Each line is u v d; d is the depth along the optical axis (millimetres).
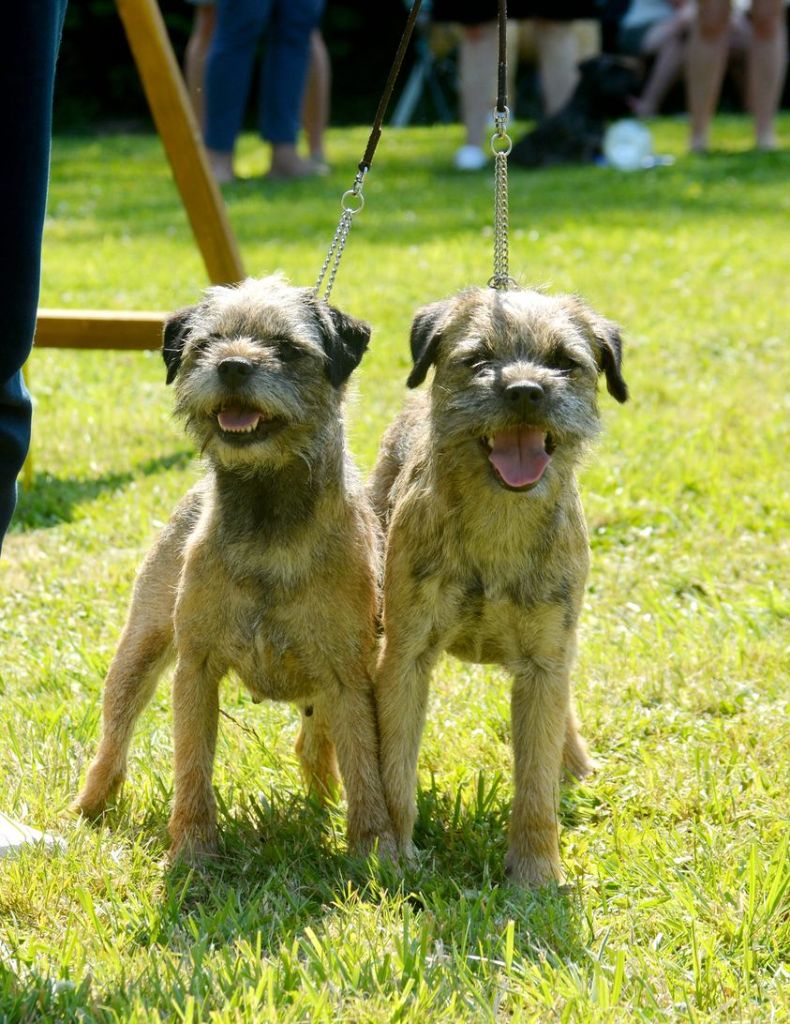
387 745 4367
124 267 13500
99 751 4656
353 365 4582
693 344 10617
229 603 4250
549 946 3666
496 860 4398
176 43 31281
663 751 4945
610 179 18609
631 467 8000
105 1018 3232
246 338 4418
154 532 7203
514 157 20719
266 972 3361
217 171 19016
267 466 4203
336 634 4293
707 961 3555
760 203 16453
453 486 4305
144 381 10258
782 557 6797
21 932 3746
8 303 3646
